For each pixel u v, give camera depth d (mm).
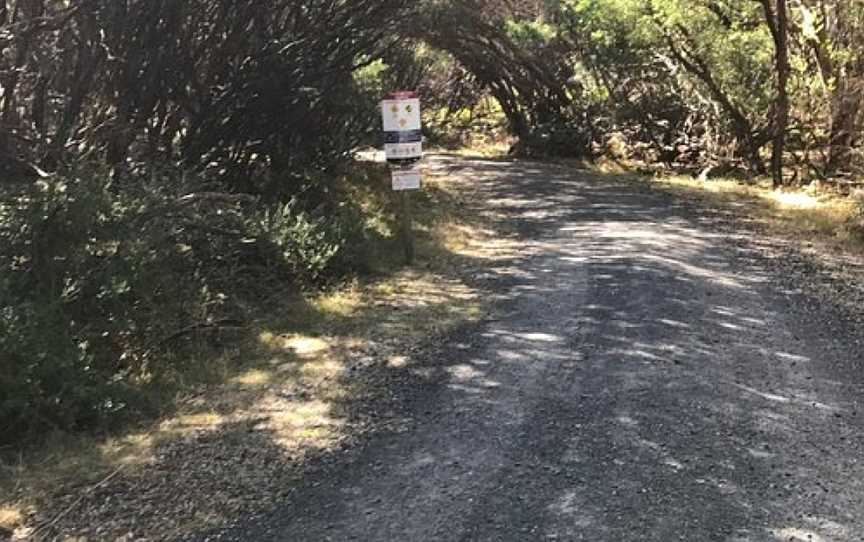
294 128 11102
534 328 6781
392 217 11680
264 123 10312
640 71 21625
